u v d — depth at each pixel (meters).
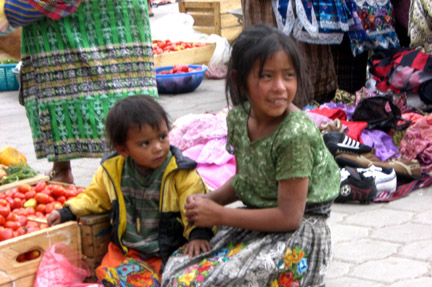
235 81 2.46
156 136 2.59
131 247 2.79
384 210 3.92
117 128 2.57
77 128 3.56
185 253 2.58
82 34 3.45
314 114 4.75
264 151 2.44
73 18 3.43
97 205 2.86
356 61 6.26
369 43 5.86
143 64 3.55
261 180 2.49
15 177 3.58
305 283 2.53
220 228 2.68
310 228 2.49
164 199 2.71
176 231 2.73
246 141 2.53
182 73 7.51
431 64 5.27
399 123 4.65
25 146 5.55
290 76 2.34
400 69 5.38
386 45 5.91
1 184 3.56
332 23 5.43
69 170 3.95
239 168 2.62
